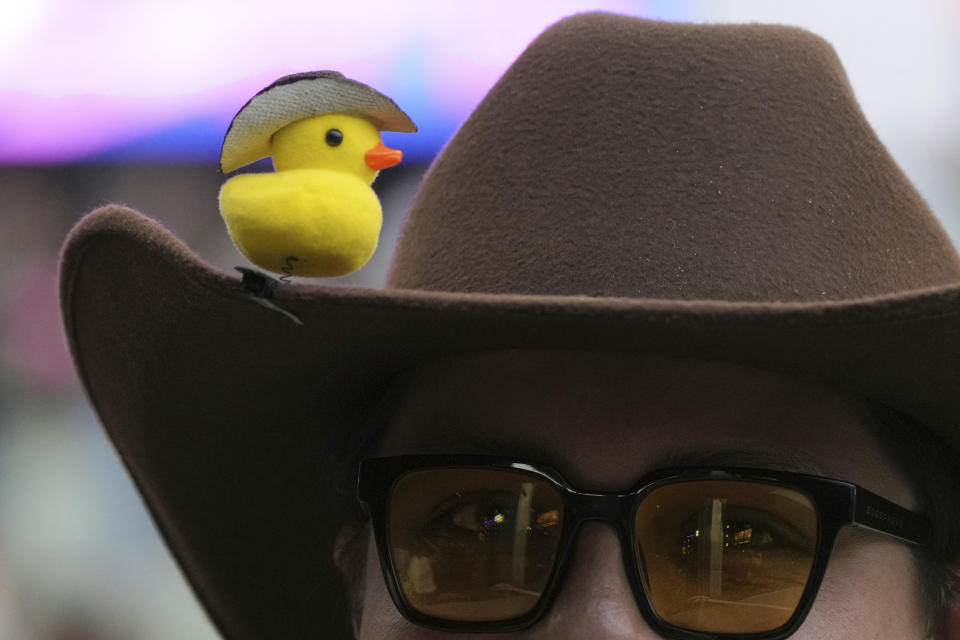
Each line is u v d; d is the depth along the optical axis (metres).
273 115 1.64
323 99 1.65
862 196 1.83
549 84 1.88
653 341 1.65
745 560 1.80
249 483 2.29
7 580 6.71
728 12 6.99
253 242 1.63
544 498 1.87
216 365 1.99
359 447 2.23
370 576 2.16
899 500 1.94
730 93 1.81
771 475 1.81
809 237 1.76
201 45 8.71
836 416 1.89
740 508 1.81
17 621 6.59
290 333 1.86
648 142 1.79
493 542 1.90
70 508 7.05
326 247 1.62
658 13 7.30
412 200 2.21
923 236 1.91
